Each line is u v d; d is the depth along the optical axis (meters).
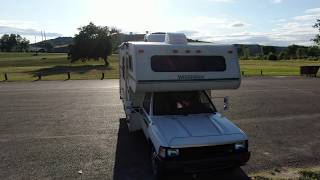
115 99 18.47
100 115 14.07
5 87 24.39
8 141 10.22
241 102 17.16
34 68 55.09
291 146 9.48
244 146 6.72
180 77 7.85
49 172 7.62
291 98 18.53
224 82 8.13
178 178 7.15
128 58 9.29
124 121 12.87
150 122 7.41
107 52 62.38
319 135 10.66
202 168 6.43
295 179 7.00
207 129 6.89
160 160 6.42
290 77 33.00
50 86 24.98
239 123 12.41
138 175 7.39
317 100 17.80
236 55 8.25
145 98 8.66
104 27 63.09
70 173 7.55
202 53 8.02
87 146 9.61
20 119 13.36
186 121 7.33
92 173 7.54
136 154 8.84
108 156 8.70
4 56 120.19
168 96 8.09
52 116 13.92
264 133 10.94
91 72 42.06
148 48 7.84
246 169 7.66
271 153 8.84
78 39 62.50
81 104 16.86
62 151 9.16
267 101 17.48
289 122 12.54
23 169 7.83
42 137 10.65
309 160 8.30
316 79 30.59
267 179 7.00
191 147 6.38
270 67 53.19
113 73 39.50
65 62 76.75
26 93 21.00
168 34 8.45
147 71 7.72
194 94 8.27
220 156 6.52
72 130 11.51
